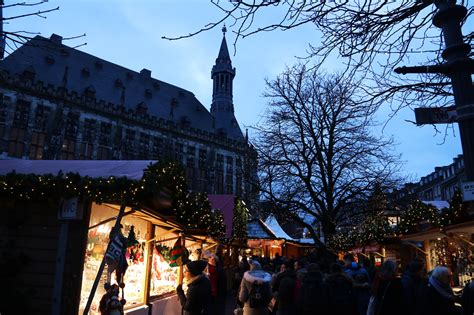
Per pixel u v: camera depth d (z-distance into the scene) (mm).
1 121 42812
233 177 68812
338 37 4043
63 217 7641
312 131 19766
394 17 3887
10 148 43375
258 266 6879
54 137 46688
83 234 7645
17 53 48938
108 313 7152
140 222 10148
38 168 8922
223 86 77938
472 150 2738
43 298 7547
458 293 10000
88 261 7898
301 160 20422
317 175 20156
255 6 3371
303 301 5645
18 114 44469
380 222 20516
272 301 7465
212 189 64688
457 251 14344
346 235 30750
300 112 20859
